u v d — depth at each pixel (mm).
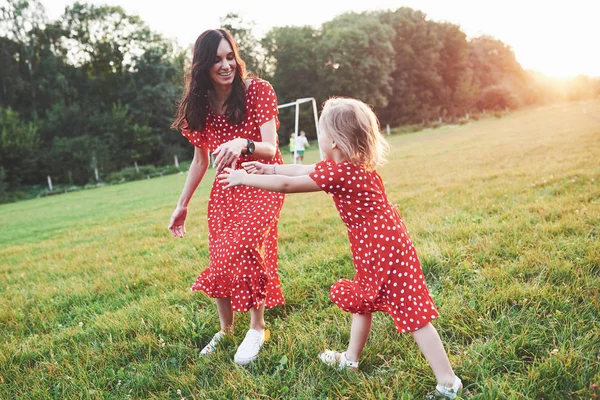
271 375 2299
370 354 2320
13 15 48875
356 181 2059
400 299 2033
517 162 9062
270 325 2859
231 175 2209
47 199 27062
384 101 50531
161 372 2467
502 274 2961
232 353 2549
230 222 2609
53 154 38531
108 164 39594
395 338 2463
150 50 49406
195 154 2963
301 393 2078
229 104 2600
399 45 56688
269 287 2646
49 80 48188
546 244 3361
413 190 7297
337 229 4914
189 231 6586
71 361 2727
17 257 6879
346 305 2176
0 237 10367
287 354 2430
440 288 3027
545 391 1860
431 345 1974
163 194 15797
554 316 2371
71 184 36812
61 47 52312
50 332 3322
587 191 4969
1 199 32062
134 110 46500
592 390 1786
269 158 2600
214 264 2539
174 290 3596
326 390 2098
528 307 2561
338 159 2129
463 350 2260
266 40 52406
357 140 2059
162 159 44406
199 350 2703
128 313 3283
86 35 53219
